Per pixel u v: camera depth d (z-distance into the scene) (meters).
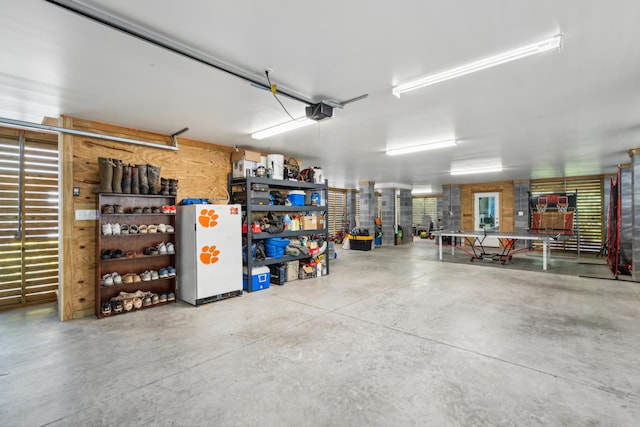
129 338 3.15
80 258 3.87
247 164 5.36
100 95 3.16
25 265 4.29
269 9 1.86
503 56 2.45
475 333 3.23
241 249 4.74
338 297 4.62
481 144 5.50
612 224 7.12
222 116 3.88
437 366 2.54
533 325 3.45
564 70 2.69
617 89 3.09
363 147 5.78
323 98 3.32
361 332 3.27
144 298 4.14
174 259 4.60
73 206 3.82
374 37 2.19
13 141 4.15
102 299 3.98
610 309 4.02
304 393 2.18
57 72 2.64
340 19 1.97
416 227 17.55
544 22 2.01
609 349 2.84
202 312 3.95
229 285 4.56
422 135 4.88
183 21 1.98
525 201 10.57
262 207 5.20
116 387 2.27
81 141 3.90
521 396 2.12
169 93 3.12
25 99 3.25
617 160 6.96
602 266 7.27
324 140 5.21
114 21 1.89
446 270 6.81
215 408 2.02
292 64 2.59
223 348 2.90
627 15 1.92
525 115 3.89
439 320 3.62
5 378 2.40
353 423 1.87
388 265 7.51
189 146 5.01
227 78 2.77
